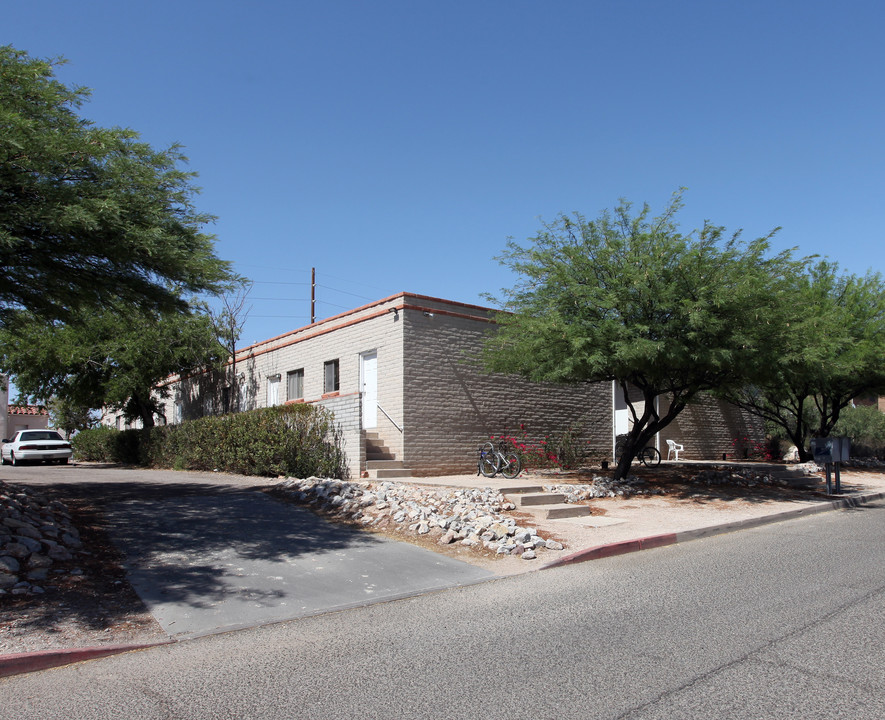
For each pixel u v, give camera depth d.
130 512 10.41
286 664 5.12
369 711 4.23
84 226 7.71
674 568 8.27
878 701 4.21
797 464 21.42
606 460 19.06
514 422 18.42
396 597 7.03
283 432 15.75
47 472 17.78
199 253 9.39
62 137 8.05
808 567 8.16
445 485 13.41
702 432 24.64
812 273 20.53
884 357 18.94
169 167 9.76
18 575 6.88
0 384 25.56
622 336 12.97
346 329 18.48
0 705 4.43
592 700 4.31
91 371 24.61
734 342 12.68
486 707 4.24
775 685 4.48
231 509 10.90
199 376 26.78
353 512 10.55
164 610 6.36
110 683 4.80
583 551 8.87
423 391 16.56
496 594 7.13
